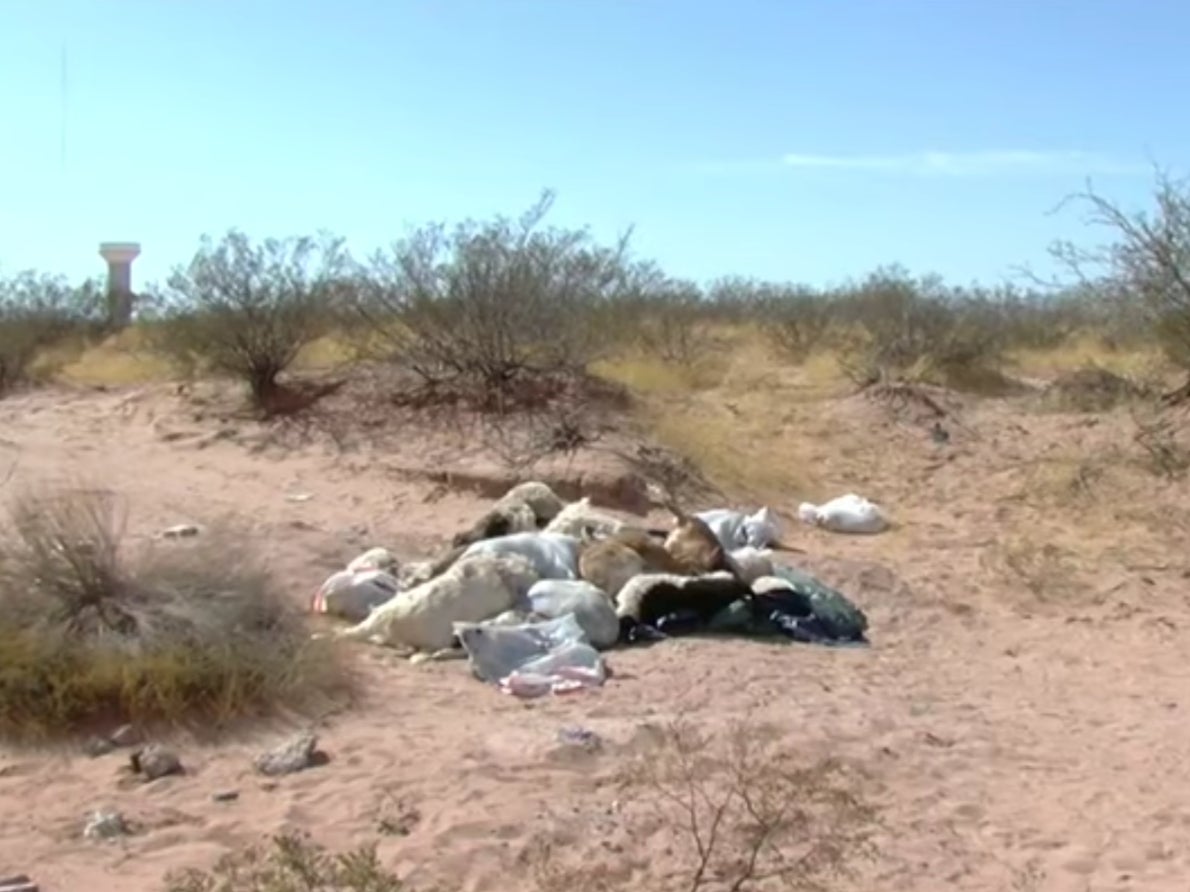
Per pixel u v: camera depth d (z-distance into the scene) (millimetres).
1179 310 18156
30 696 6930
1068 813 6441
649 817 5961
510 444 15516
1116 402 18938
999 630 10367
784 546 13008
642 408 17203
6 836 5754
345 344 19016
